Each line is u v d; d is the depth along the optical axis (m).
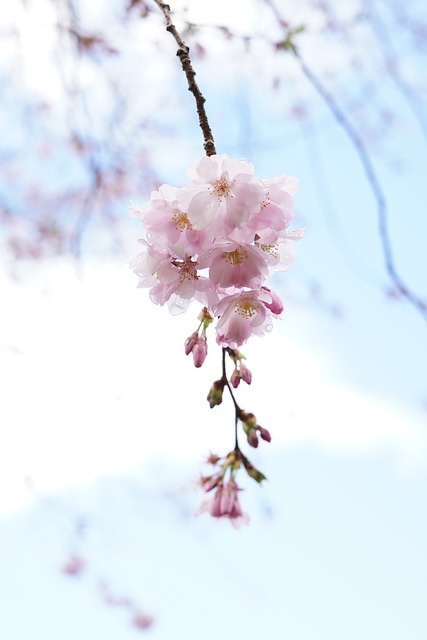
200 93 0.81
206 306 0.81
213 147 0.79
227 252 0.78
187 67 0.81
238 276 0.78
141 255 0.80
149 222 0.78
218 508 0.80
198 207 0.77
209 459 0.81
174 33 0.83
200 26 1.36
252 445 0.79
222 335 0.80
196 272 0.79
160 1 0.85
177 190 0.78
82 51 1.47
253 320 0.79
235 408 0.80
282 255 0.81
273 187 0.79
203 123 0.80
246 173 0.77
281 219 0.78
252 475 0.80
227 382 0.80
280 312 0.80
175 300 0.81
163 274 0.79
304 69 1.15
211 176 0.77
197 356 0.81
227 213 0.77
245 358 0.81
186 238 0.78
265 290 0.80
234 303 0.79
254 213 0.78
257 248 0.78
